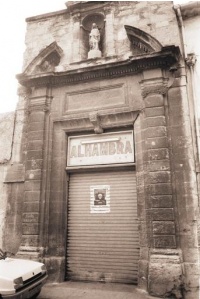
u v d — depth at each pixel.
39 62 8.13
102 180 7.28
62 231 7.01
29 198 7.24
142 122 6.97
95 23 8.70
